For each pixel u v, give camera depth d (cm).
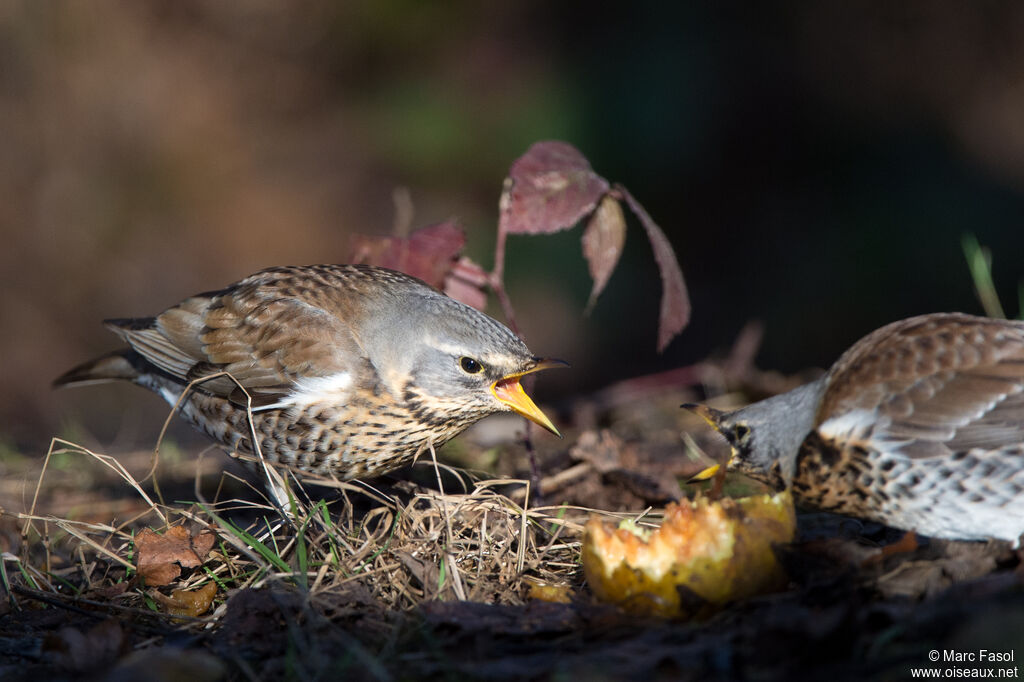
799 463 732
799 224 2042
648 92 2041
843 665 552
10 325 2014
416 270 989
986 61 2273
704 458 1052
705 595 614
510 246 1967
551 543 773
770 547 623
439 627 643
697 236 2034
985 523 681
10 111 2162
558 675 570
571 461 1030
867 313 1903
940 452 680
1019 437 668
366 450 889
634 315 1966
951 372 689
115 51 2247
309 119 2316
